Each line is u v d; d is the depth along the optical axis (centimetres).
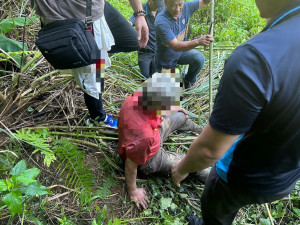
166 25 259
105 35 181
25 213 138
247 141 103
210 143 97
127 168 176
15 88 202
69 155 168
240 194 126
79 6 160
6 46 215
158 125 180
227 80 83
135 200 186
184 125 241
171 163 201
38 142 165
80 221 166
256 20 490
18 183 114
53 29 156
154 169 197
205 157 105
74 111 227
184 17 278
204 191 146
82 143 210
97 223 157
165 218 178
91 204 177
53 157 162
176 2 246
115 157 207
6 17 249
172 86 166
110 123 223
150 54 316
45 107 228
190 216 188
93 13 167
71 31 153
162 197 193
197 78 323
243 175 116
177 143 233
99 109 211
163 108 169
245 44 82
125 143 171
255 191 118
